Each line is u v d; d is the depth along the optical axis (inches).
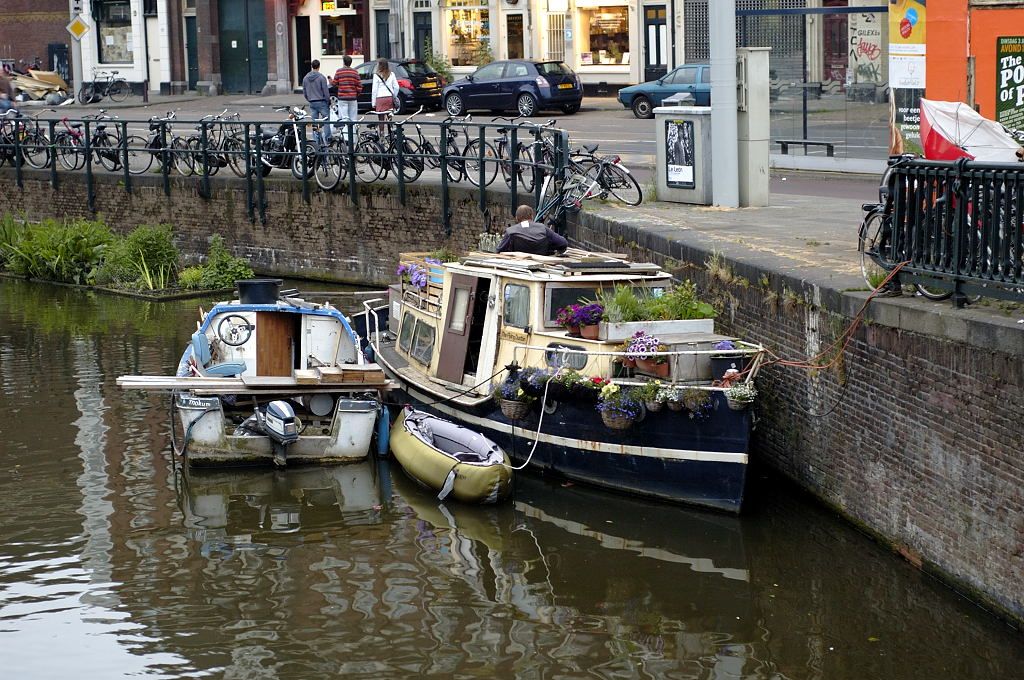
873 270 484.7
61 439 621.9
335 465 586.2
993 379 386.9
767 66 744.3
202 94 1946.4
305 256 1029.8
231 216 1064.8
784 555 468.8
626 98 1435.8
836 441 480.7
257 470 578.9
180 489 554.9
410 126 1354.6
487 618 432.1
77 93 1811.0
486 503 529.7
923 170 422.3
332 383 590.2
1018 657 383.6
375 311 732.0
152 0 1995.6
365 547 492.7
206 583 461.7
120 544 496.4
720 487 498.0
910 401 429.7
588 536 497.7
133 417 657.6
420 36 1835.6
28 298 986.1
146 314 916.6
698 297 590.6
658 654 406.0
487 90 1509.6
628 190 780.0
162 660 407.2
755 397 492.7
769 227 655.8
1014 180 385.1
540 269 558.6
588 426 528.7
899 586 441.1
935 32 823.1
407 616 434.9
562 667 399.5
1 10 2198.6
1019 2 797.2
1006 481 384.2
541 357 543.8
